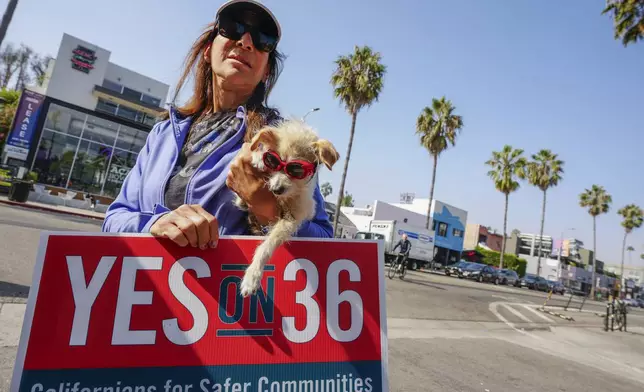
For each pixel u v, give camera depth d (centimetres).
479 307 1341
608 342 1154
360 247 166
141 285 144
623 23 1274
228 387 140
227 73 169
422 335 795
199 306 145
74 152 2344
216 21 183
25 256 773
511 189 3881
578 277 6556
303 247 160
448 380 539
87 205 2309
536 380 613
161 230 138
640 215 6259
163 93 3108
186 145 163
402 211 3991
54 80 2628
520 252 7656
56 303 137
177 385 137
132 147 2531
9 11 1228
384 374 155
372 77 2377
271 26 174
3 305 496
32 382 129
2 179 2045
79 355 134
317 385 148
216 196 150
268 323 149
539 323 1284
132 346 138
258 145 150
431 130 3158
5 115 2592
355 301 160
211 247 148
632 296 6831
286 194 143
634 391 668
